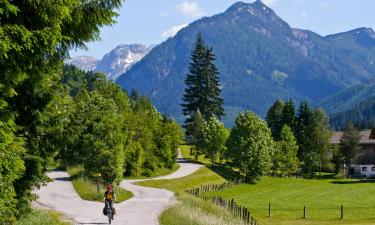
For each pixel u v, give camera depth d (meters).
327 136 137.50
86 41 15.38
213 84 135.25
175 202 43.75
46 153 23.88
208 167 108.44
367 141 146.75
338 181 107.88
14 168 15.12
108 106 52.78
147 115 99.69
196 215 32.25
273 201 67.94
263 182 99.25
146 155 90.19
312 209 57.38
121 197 51.59
